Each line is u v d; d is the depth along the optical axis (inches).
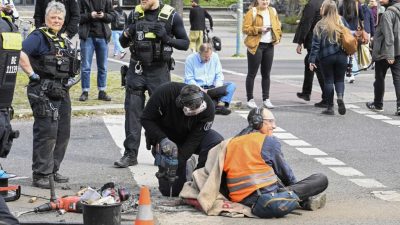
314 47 605.3
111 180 413.1
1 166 417.1
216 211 341.1
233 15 1907.0
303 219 338.3
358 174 433.1
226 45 1331.2
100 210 304.0
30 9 1804.9
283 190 339.3
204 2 2042.3
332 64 604.7
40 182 390.9
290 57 1154.0
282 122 586.6
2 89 297.0
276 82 825.5
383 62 629.9
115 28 1050.1
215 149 355.3
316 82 817.5
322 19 601.6
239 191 342.0
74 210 340.8
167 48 435.5
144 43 431.2
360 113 630.5
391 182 415.2
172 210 348.8
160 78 438.9
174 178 355.9
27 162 456.4
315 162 461.7
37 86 383.6
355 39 599.2
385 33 614.5
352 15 682.2
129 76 442.6
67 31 555.8
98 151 487.2
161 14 435.8
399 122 595.5
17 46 300.8
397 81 621.9
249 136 346.6
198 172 355.3
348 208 359.9
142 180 414.3
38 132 388.8
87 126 562.3
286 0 1856.5
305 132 551.5
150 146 372.8
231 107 641.6
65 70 385.4
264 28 624.7
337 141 524.4
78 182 407.2
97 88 704.4
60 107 397.7
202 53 550.3
